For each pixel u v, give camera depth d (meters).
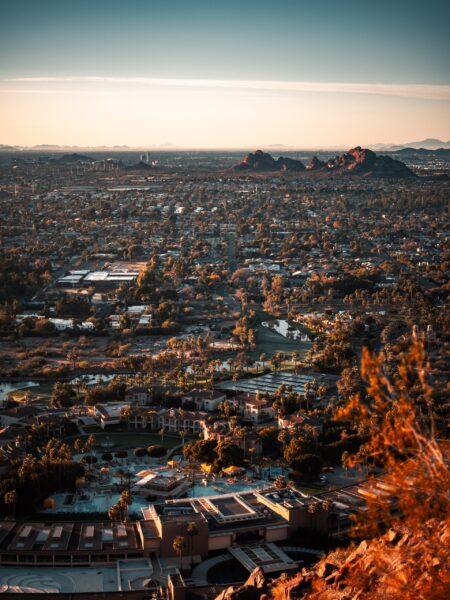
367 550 80.31
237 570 163.88
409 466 57.16
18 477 195.12
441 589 56.97
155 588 153.62
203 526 168.25
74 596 146.88
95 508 194.00
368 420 59.75
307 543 175.00
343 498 190.75
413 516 56.41
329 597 75.94
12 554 163.50
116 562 164.75
